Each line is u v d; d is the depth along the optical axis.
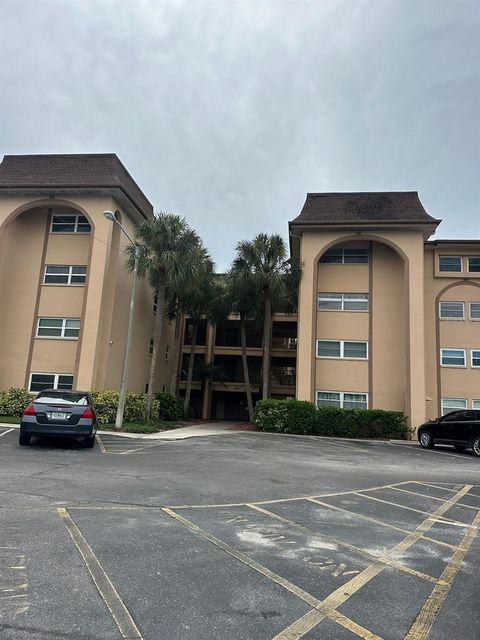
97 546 4.90
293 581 4.30
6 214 23.02
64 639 3.11
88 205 22.53
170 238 21.53
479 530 6.42
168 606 3.66
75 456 10.84
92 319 21.34
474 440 16.02
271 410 21.98
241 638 3.24
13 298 22.91
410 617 3.71
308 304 23.55
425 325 24.27
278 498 7.70
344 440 20.09
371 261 24.36
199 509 6.66
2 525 5.44
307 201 25.05
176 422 25.66
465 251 24.66
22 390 20.81
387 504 7.79
